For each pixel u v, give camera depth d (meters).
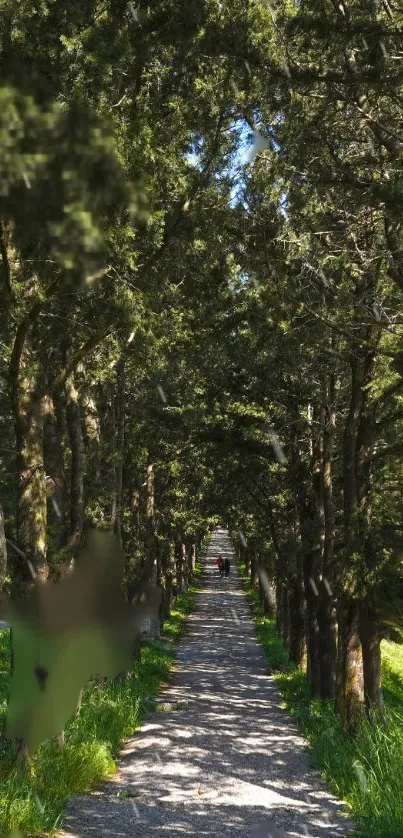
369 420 15.08
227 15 8.19
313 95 9.48
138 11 7.39
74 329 9.43
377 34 8.12
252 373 17.80
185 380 18.02
